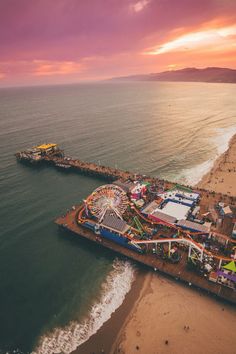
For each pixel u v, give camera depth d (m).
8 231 68.38
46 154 122.38
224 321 42.75
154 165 109.88
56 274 54.66
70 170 108.44
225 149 126.69
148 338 40.69
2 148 135.38
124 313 45.19
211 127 171.12
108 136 153.00
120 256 58.09
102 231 61.97
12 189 91.88
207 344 39.44
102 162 114.56
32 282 52.72
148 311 45.16
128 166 109.38
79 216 67.88
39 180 99.38
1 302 48.28
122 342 40.38
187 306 45.56
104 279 52.91
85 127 176.12
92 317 44.97
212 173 98.06
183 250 55.94
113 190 69.56
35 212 77.00
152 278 51.78
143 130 165.62
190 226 59.88
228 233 59.56
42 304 47.84
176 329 41.81
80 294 49.69
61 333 42.50
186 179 95.69
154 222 62.66
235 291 45.69
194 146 132.88
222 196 76.50
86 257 59.12
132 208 69.00
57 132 164.12
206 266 49.94
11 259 58.91
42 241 64.69
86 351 39.50
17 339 41.81
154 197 76.31
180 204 70.38
